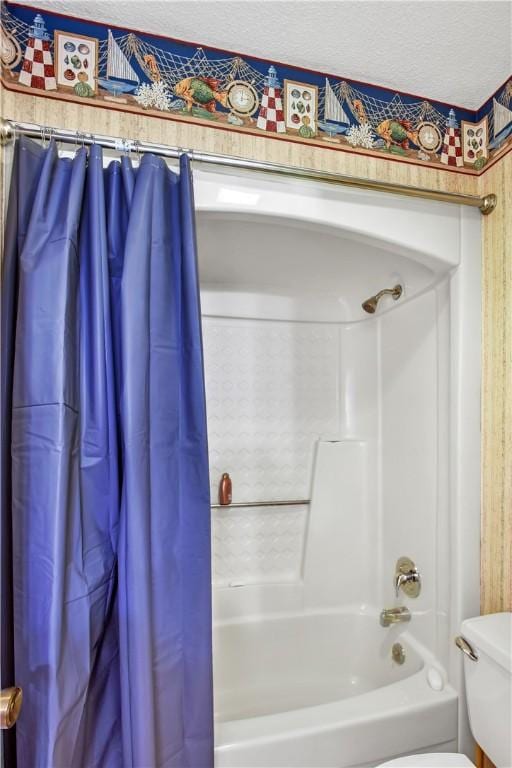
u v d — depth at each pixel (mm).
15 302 936
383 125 1392
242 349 2092
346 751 1163
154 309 1027
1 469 861
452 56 1252
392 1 1065
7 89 1096
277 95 1302
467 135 1467
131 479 936
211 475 2031
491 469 1354
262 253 1688
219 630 1865
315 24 1146
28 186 961
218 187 1199
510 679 1032
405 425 1746
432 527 1541
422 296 1636
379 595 1909
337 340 2191
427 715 1251
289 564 2086
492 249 1368
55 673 839
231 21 1146
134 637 922
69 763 861
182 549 1049
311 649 1930
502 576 1305
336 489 2039
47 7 1115
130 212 1002
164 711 983
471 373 1393
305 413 2154
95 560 947
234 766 1075
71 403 913
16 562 875
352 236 1348
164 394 1036
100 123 1162
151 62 1199
